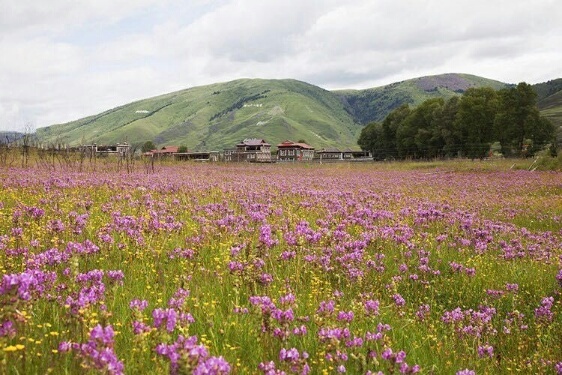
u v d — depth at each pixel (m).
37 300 5.85
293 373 5.17
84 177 26.89
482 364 6.96
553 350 7.53
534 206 23.56
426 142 114.81
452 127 107.88
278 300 7.59
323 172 56.84
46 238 10.34
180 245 10.88
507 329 7.94
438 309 9.39
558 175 42.53
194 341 4.32
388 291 9.55
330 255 10.69
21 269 7.82
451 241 14.14
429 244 13.32
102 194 19.09
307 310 7.58
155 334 5.14
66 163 38.53
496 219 19.72
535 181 37.50
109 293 6.90
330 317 6.99
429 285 10.12
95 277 6.82
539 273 11.25
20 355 4.63
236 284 7.39
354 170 63.09
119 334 5.69
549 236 16.08
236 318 6.63
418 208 20.25
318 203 19.41
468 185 35.22
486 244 13.37
